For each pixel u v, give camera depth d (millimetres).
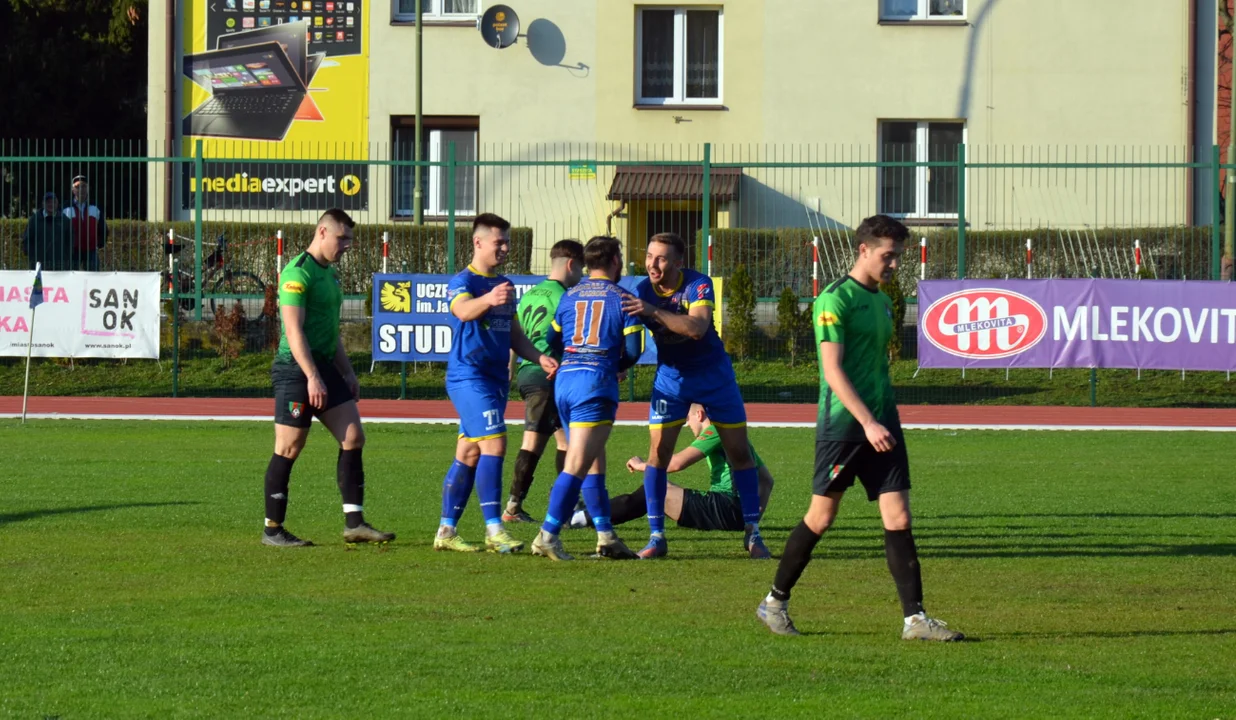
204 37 71438
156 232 54781
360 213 69688
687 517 22062
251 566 18484
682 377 20047
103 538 20594
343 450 20609
